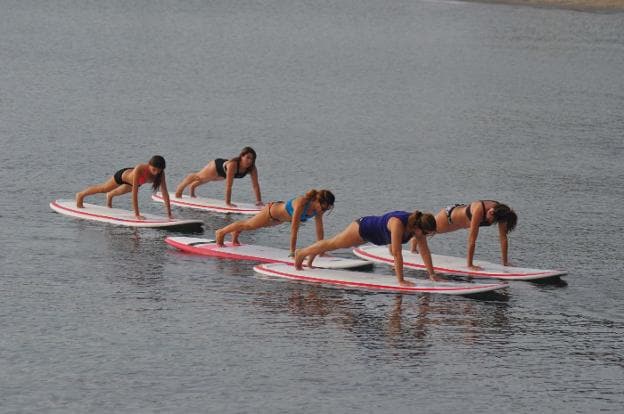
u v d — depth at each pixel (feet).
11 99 417.08
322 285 200.64
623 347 173.68
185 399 148.77
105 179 289.33
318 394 151.94
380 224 197.77
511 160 339.16
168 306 186.80
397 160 332.19
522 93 483.10
